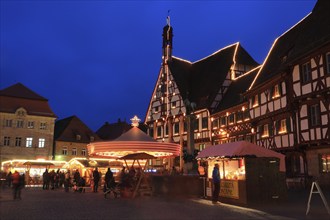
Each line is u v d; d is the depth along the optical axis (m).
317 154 22.80
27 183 35.47
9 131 47.84
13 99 49.47
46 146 49.75
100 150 17.62
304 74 23.61
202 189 17.34
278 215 10.62
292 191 21.20
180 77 49.41
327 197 16.75
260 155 14.12
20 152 48.09
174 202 14.80
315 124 22.55
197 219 9.71
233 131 36.53
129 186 18.23
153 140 18.25
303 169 24.25
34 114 49.53
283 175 14.16
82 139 55.50
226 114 38.12
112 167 33.72
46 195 20.06
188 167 23.81
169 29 51.66
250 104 32.16
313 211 11.59
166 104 48.91
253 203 13.45
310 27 24.92
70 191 24.38
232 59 44.25
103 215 10.68
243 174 13.90
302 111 23.72
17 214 11.05
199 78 48.72
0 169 46.34
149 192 18.56
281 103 26.69
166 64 50.41
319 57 21.89
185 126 45.03
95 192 23.14
